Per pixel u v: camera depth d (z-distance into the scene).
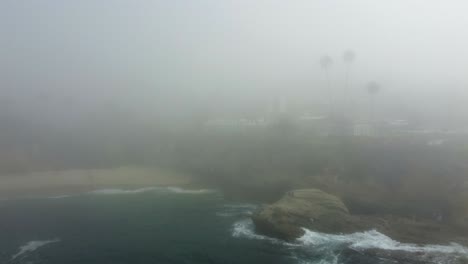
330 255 35.91
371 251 36.31
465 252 35.78
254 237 41.66
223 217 50.19
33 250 38.88
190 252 37.75
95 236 43.09
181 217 50.59
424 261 33.78
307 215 43.25
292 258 35.62
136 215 51.97
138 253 37.72
